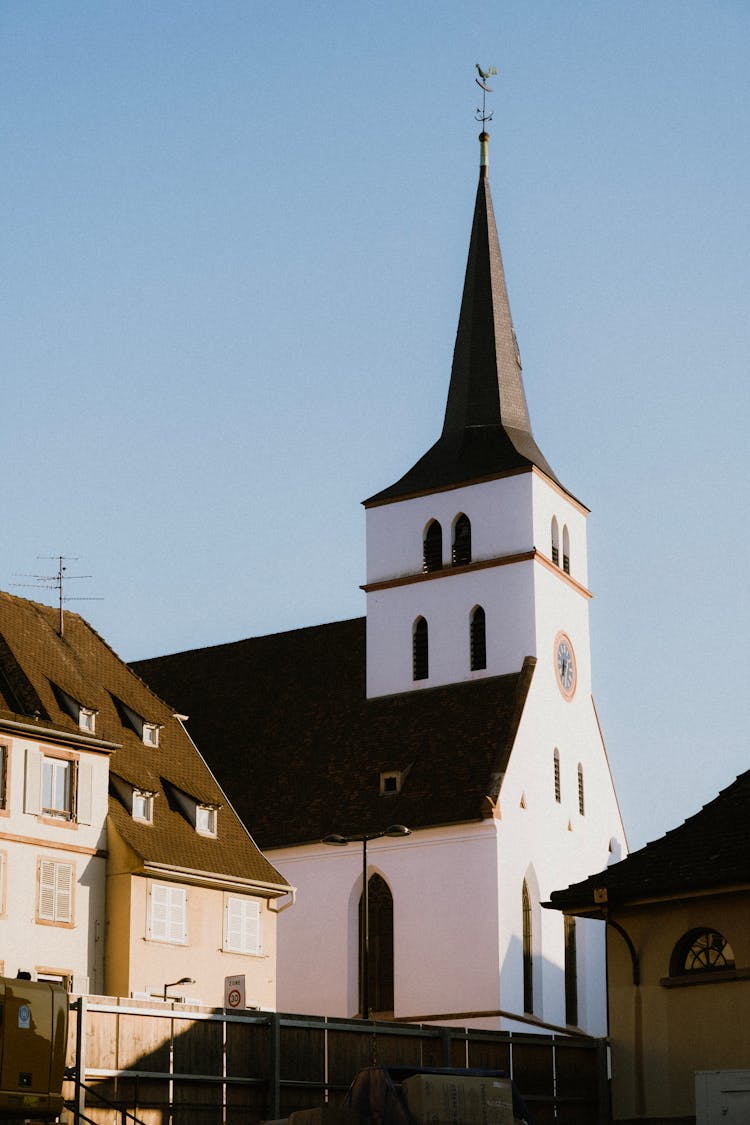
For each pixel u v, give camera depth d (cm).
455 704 8206
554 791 8119
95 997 3634
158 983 6144
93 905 6056
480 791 7669
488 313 9081
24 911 5762
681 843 4369
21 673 6316
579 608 8694
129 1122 3656
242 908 6656
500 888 7488
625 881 4309
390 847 7788
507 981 7412
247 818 8275
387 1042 4234
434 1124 3434
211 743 8831
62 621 7100
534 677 8112
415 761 8044
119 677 7206
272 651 9169
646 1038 4278
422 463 8825
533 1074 4472
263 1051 3966
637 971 4319
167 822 6556
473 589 8369
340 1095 4094
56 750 6028
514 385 8988
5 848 5731
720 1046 4141
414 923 7625
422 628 8506
